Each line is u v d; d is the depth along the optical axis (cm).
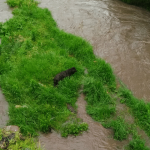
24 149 418
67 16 1070
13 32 840
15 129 455
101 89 577
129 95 571
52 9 1153
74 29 942
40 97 542
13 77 607
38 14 1016
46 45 792
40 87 565
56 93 553
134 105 541
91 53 747
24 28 895
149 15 1112
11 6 1150
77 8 1173
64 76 613
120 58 752
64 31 914
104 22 1013
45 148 436
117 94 586
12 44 768
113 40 862
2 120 495
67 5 1216
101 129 489
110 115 528
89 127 491
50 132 473
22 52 718
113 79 634
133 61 736
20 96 546
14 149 412
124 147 450
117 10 1159
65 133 466
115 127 475
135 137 471
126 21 1033
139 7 1210
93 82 588
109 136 474
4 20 980
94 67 669
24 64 663
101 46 820
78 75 645
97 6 1207
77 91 598
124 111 540
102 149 444
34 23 955
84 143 454
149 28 971
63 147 442
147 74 675
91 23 1000
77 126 481
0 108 526
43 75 617
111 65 714
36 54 713
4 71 635
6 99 551
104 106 546
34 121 484
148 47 822
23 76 614
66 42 798
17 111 504
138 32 934
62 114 507
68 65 671
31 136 457
